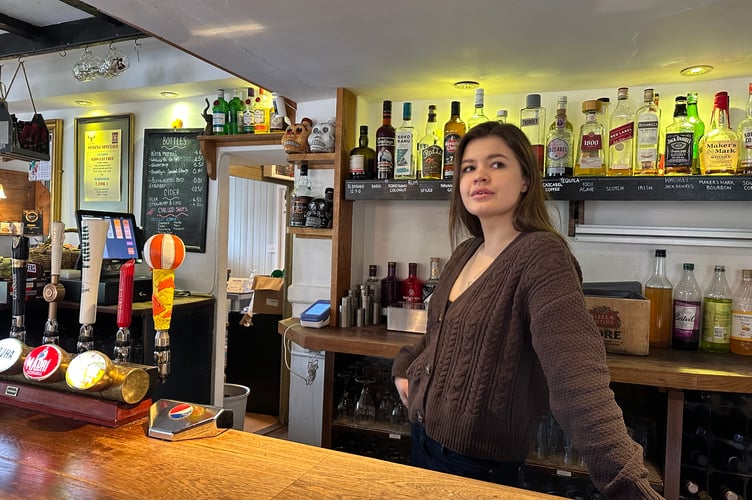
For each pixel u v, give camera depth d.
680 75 2.12
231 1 1.59
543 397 1.11
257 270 6.29
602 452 0.85
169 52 3.01
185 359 2.84
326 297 2.64
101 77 3.07
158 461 0.98
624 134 2.07
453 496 0.87
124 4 1.63
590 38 1.78
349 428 2.23
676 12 1.57
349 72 2.20
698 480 1.81
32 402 1.24
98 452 1.02
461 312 1.12
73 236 3.60
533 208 1.17
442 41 1.85
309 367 2.38
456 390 1.09
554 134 2.11
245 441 1.10
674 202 2.18
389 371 2.31
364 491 0.88
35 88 3.38
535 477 1.99
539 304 0.98
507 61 2.02
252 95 2.89
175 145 3.22
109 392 1.16
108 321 2.73
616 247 2.25
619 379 1.68
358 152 2.40
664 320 2.06
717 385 1.61
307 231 2.50
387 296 2.46
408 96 2.52
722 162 1.92
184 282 3.22
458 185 1.34
